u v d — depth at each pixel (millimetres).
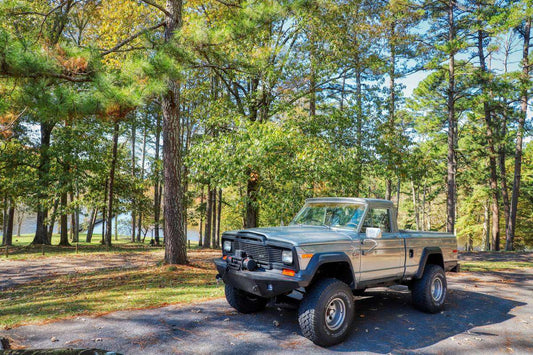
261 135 11586
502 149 27906
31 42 6562
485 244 39156
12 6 7223
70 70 6914
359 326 5309
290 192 11859
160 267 11297
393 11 20797
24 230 67125
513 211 24672
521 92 23094
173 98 11375
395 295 7410
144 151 39469
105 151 26406
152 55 7984
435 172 33781
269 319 5504
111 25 18719
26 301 7629
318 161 11164
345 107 15281
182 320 5348
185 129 26703
